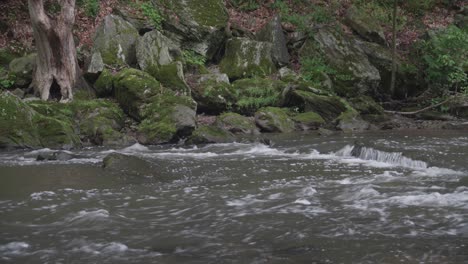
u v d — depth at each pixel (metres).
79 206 7.58
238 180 9.28
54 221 6.83
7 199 8.03
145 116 15.39
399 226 6.29
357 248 5.58
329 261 5.23
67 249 5.74
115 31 17.94
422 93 21.55
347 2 24.28
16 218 6.98
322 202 7.54
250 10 22.92
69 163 11.05
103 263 5.31
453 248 5.51
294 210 7.13
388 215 6.76
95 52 17.23
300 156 11.89
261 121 16.44
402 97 21.55
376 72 20.73
